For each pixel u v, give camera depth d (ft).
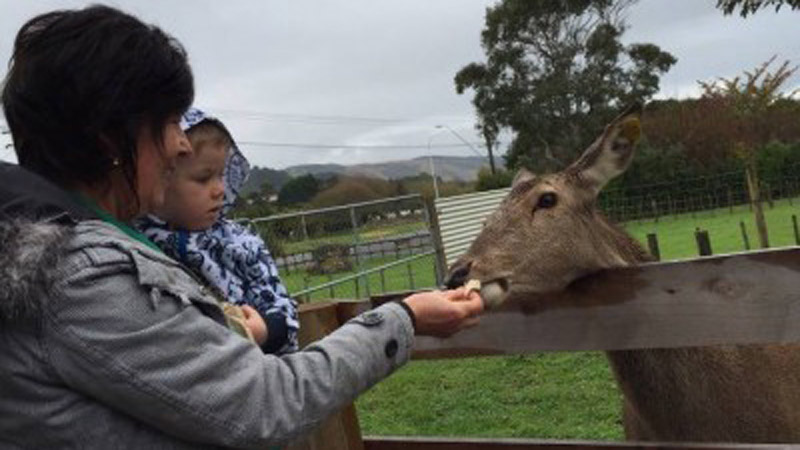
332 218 59.67
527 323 11.01
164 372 4.88
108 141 5.29
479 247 11.54
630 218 122.21
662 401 11.41
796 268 8.85
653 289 9.87
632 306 10.07
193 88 5.65
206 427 4.96
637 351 11.36
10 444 5.06
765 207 111.24
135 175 5.46
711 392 11.35
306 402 5.30
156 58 5.32
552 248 11.30
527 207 11.73
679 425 11.44
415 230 77.56
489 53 152.46
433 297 6.40
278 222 54.65
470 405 26.61
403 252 78.74
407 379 31.14
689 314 9.62
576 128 146.41
